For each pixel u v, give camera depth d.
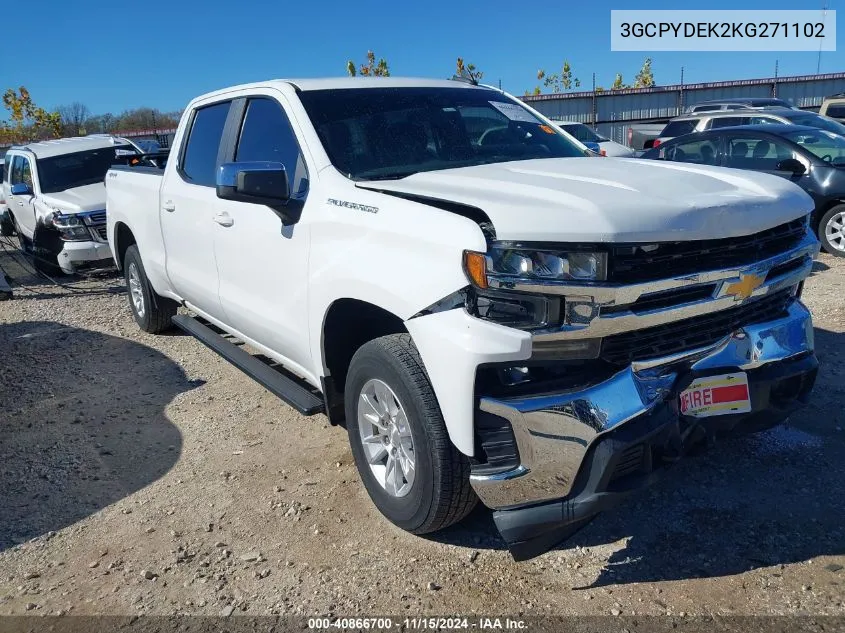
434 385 2.74
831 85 28.38
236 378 5.44
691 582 2.84
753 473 3.58
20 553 3.32
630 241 2.56
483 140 4.02
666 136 15.86
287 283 3.72
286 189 3.47
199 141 4.86
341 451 4.12
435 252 2.73
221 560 3.18
